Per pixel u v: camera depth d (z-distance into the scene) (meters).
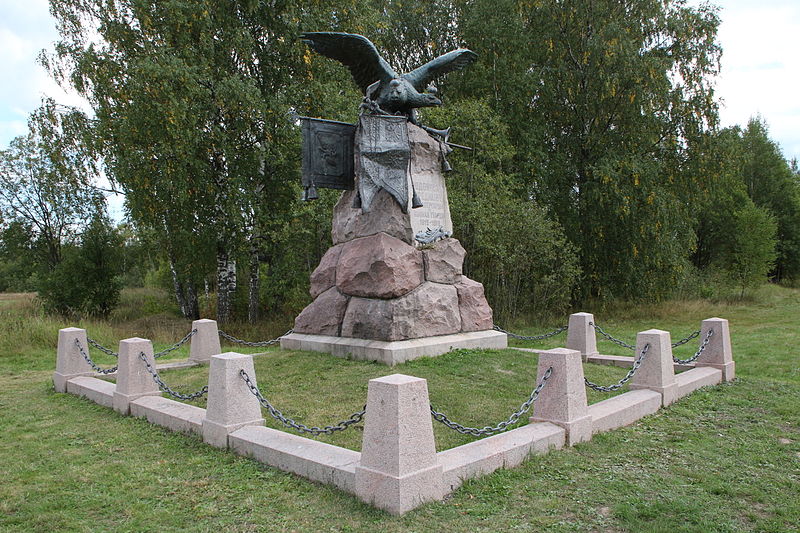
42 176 25.09
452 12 25.73
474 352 9.29
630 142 21.52
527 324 17.98
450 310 9.66
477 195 17.83
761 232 30.27
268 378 8.02
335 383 7.56
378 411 4.04
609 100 21.66
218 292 20.52
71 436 6.07
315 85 18.77
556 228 19.92
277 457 4.84
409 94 9.78
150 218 18.56
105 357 12.82
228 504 4.18
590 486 4.43
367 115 9.07
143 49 17.91
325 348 9.36
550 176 22.25
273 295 23.95
